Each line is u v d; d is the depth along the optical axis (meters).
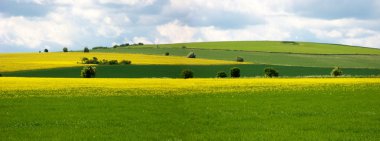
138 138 20.44
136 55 133.88
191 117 26.86
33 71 88.81
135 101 35.03
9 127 23.20
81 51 156.88
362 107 31.02
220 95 39.78
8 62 105.31
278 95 39.47
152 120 25.59
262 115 27.50
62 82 54.44
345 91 42.41
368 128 22.55
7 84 49.97
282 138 20.12
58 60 115.38
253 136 20.66
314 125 23.56
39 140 19.91
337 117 26.44
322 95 39.03
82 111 29.20
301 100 35.59
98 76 85.38
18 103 33.22
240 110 29.86
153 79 63.72
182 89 45.53
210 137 20.50
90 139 20.30
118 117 26.62
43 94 39.88
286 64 112.06
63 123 24.47
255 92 42.19
